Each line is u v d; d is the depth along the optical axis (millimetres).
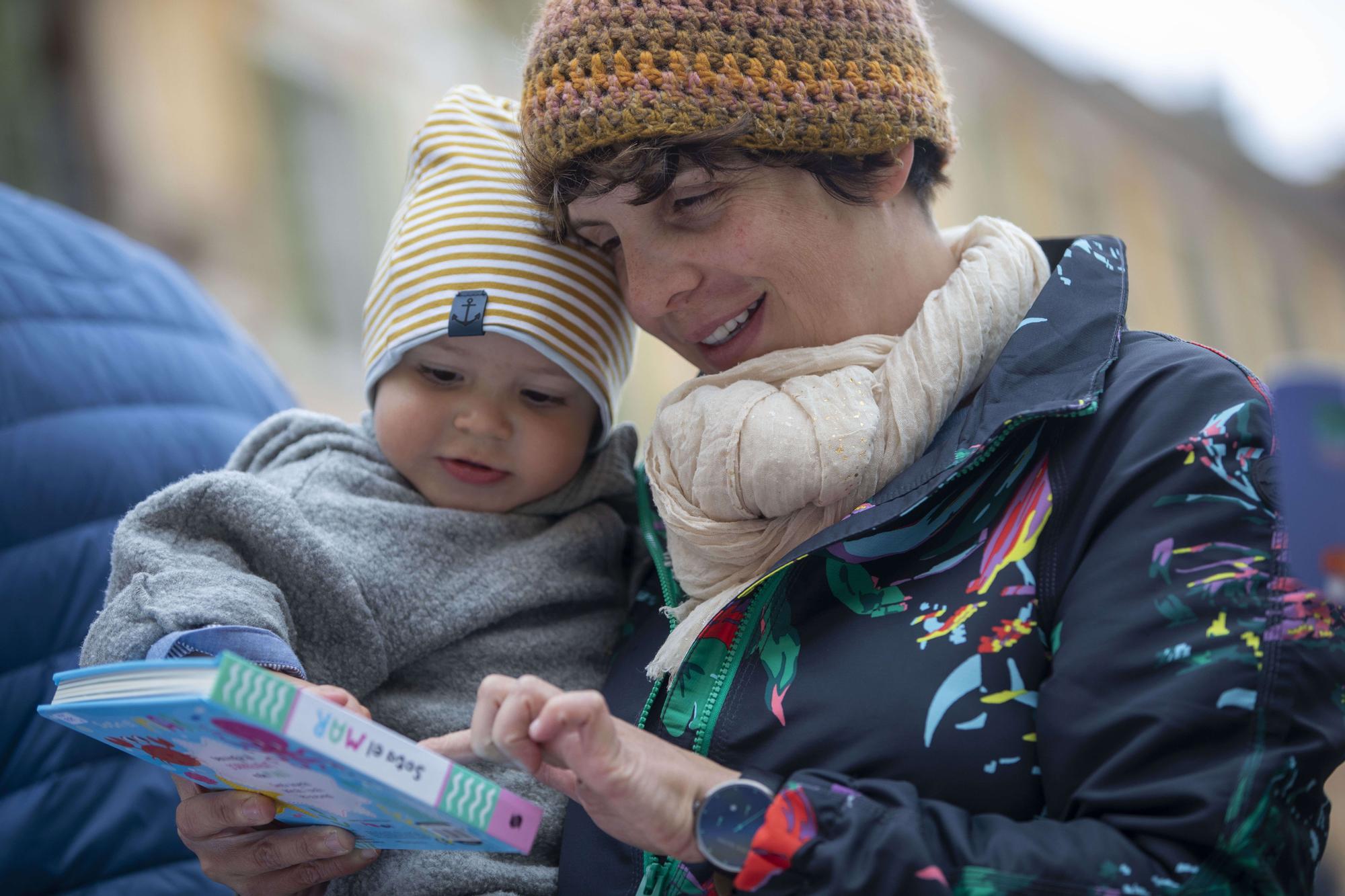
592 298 1315
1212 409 963
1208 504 913
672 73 1043
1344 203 8695
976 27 7336
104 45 3568
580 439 1355
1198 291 8086
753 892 848
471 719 1198
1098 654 890
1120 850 814
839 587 1044
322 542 1185
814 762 962
